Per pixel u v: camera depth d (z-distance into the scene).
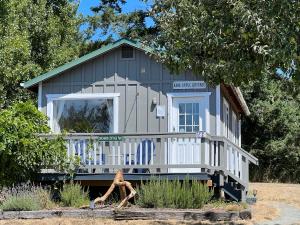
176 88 17.69
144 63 18.02
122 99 18.02
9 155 14.93
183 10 10.56
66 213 13.11
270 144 34.06
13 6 25.02
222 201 15.08
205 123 17.39
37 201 13.88
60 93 18.39
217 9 10.23
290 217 13.84
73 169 15.58
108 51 18.19
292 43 9.20
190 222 12.44
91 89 18.25
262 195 19.23
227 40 10.29
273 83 34.12
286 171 34.22
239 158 16.27
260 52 9.28
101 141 16.05
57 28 30.00
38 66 26.75
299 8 9.25
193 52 10.71
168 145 15.90
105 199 14.34
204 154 15.49
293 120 34.28
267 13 9.23
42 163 15.41
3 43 24.16
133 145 16.00
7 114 14.97
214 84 11.24
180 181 15.33
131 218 12.76
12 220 12.76
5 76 24.12
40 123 15.81
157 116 17.70
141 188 14.64
